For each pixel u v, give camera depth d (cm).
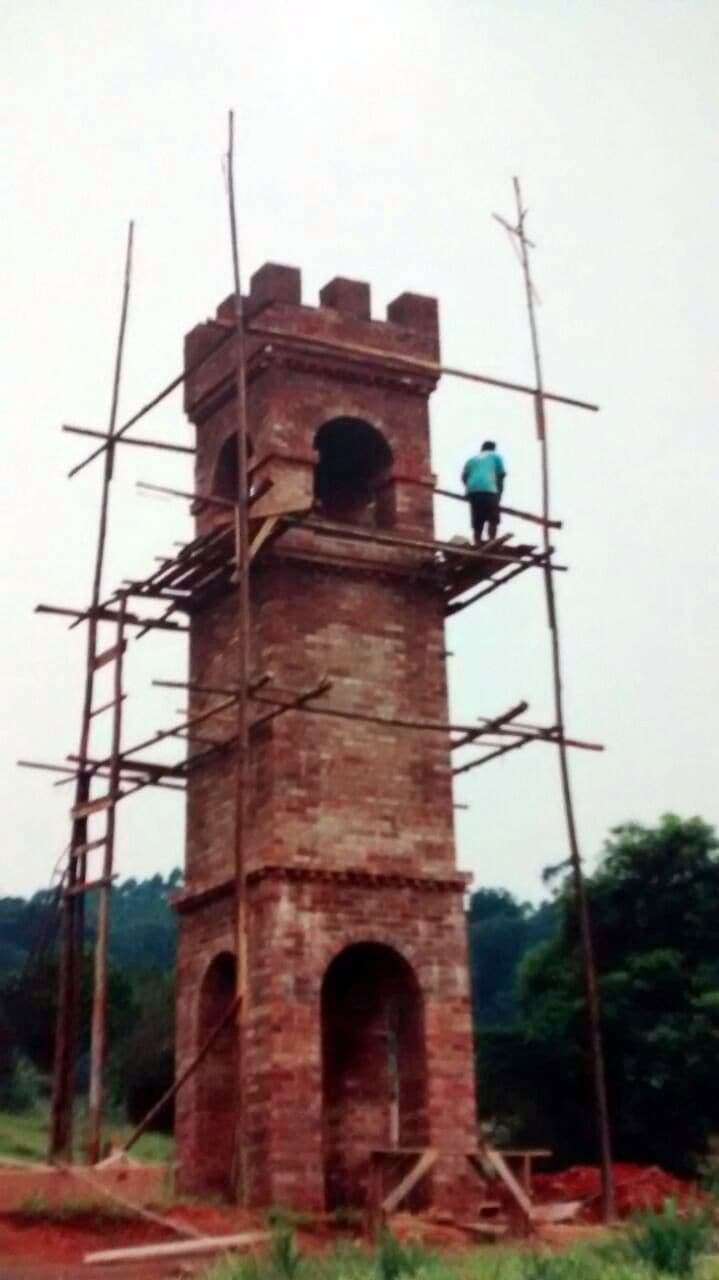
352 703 2995
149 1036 6450
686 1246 1838
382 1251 1838
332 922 2831
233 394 3278
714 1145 4856
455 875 2973
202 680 3198
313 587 3033
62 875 2888
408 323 3303
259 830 2878
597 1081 2739
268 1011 2736
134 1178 2419
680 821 5531
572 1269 1691
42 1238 2203
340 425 3281
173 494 3000
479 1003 11325
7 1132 5284
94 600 2997
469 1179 2791
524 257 3250
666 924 5428
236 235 2881
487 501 3070
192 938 3070
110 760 2864
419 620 3128
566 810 2883
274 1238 1967
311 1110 2697
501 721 2912
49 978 6444
